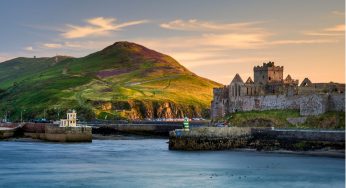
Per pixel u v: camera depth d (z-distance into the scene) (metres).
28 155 150.62
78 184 97.38
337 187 92.25
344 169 112.75
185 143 159.00
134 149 169.75
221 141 157.25
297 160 127.69
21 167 122.44
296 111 189.00
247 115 199.38
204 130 158.50
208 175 106.62
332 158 131.00
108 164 127.06
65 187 94.44
